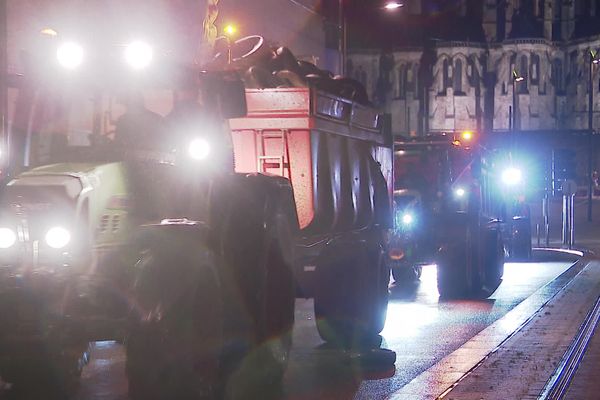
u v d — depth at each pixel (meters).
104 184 12.80
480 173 31.38
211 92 14.30
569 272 40.31
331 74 21.06
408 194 30.42
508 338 20.02
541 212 114.12
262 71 17.72
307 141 17.58
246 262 14.87
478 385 14.72
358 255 19.11
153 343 12.36
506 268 44.41
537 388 14.41
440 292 30.86
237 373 14.84
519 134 196.75
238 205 14.86
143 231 12.74
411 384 15.45
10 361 13.81
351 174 19.98
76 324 12.45
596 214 112.81
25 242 12.34
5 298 12.15
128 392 13.94
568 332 20.91
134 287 12.43
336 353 18.75
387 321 24.52
